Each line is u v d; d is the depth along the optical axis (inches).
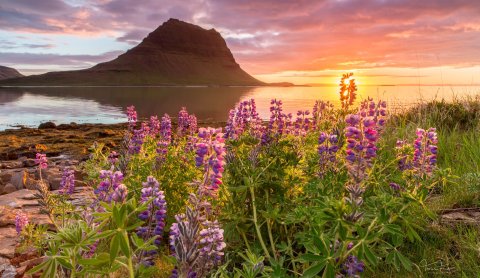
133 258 131.3
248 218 175.3
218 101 3334.2
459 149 323.6
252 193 175.0
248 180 175.3
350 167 144.4
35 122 1633.9
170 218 215.6
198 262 99.0
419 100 490.6
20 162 534.3
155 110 2198.6
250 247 180.1
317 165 199.8
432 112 452.8
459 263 163.9
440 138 344.2
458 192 224.7
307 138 261.9
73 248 106.8
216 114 1913.1
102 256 102.0
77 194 299.9
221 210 188.9
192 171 235.6
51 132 1000.9
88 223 118.2
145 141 312.3
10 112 2138.3
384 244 160.6
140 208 102.4
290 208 182.1
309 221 151.2
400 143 233.5
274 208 179.9
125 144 272.7
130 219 140.8
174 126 908.6
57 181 375.9
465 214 205.0
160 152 259.6
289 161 202.2
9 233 227.8
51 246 105.8
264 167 193.0
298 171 211.6
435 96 481.7
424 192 159.5
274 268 134.7
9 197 310.7
